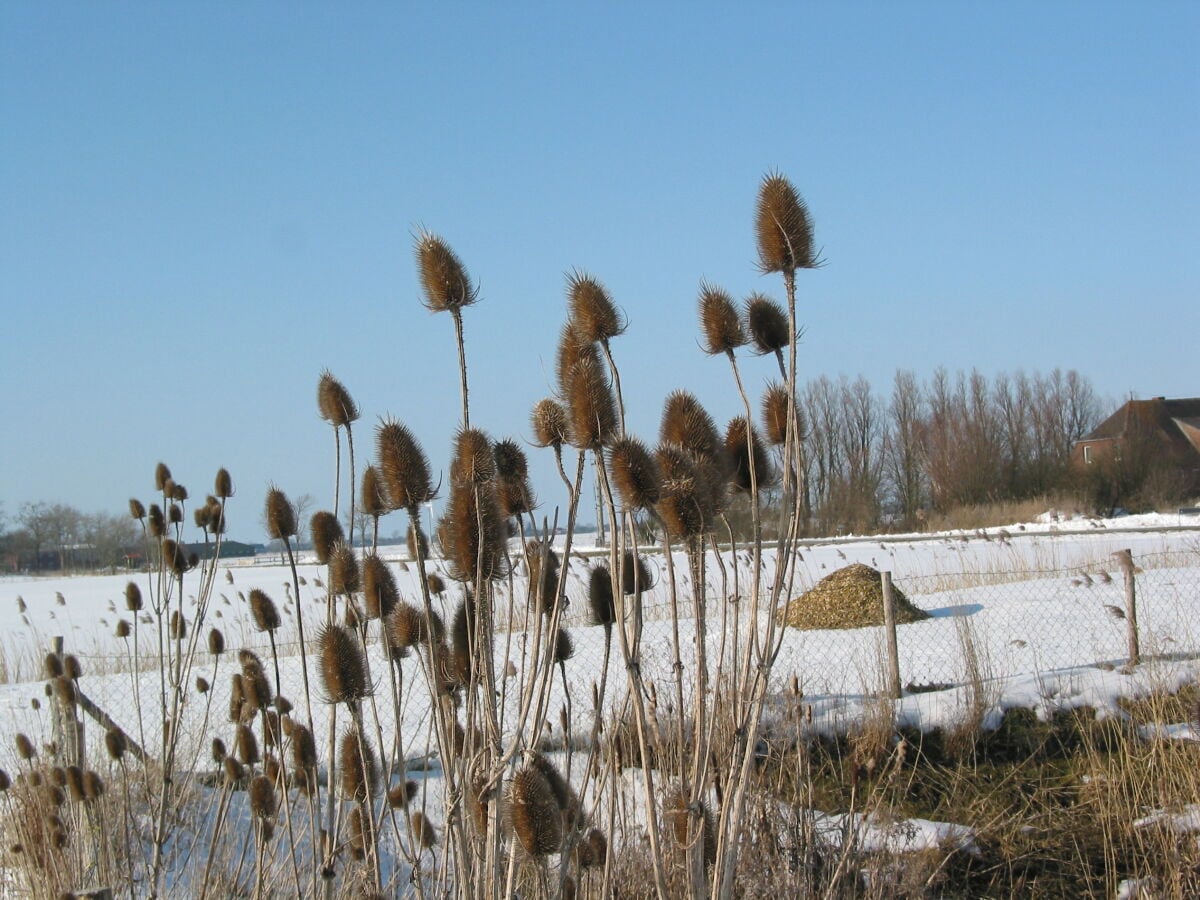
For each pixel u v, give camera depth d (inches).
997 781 339.0
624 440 131.6
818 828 253.6
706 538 138.8
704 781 142.9
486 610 139.5
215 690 449.4
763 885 219.3
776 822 239.6
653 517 133.0
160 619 235.5
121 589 1423.5
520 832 132.5
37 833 243.3
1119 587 675.4
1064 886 279.4
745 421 151.1
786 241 132.0
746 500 175.0
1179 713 367.6
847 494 2092.8
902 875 251.3
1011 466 2155.5
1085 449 2154.3
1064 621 546.9
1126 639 491.2
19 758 320.2
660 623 573.0
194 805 270.8
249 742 207.5
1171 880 264.1
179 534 241.4
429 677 152.3
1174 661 421.7
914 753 352.8
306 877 226.8
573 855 163.0
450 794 140.1
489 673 137.4
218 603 875.4
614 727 152.7
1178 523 1568.7
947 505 2164.1
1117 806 299.3
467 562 141.3
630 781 238.4
